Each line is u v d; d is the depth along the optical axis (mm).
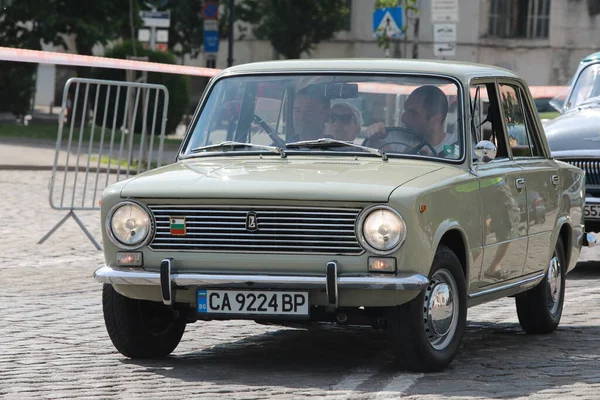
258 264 16781
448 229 17328
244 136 19406
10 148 66125
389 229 16406
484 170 19000
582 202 23688
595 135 31844
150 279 17078
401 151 18672
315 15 115438
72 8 94125
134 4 95062
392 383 16781
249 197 16703
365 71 19375
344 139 18938
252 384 16781
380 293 16578
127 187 17469
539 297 21578
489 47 134000
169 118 74750
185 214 17094
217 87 20062
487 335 21750
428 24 127750
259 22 118500
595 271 31781
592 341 21109
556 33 134000
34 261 30641
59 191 47938
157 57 75812
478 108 19562
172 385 16734
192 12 115125
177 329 19062
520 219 20109
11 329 21406
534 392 16406
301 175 17234
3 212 41062
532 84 135250
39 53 33562
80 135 33125
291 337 21094
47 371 17750
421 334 17109
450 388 16531
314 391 16266
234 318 17047
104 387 16609
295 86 19453
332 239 16578
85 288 26469
